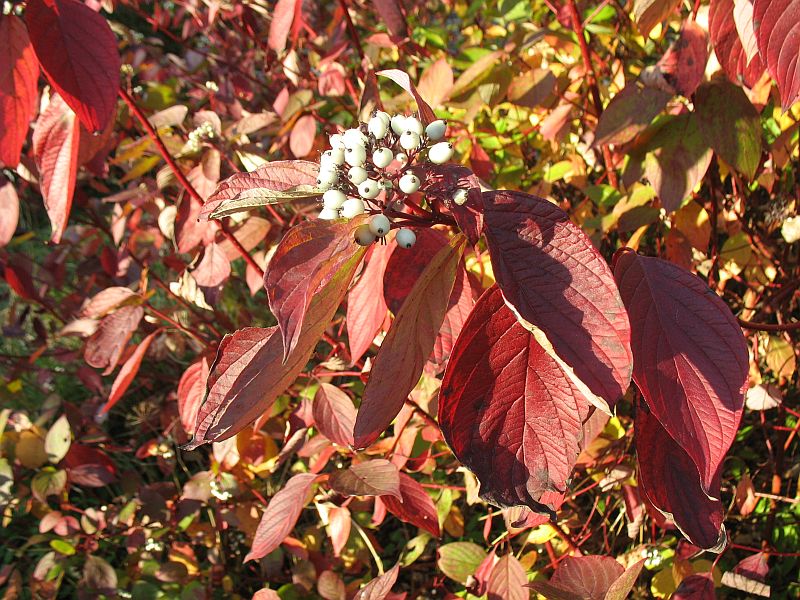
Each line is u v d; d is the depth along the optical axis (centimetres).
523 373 34
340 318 75
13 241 107
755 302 70
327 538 81
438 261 33
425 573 79
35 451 89
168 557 89
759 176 65
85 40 42
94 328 80
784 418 69
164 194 90
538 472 33
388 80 90
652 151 53
